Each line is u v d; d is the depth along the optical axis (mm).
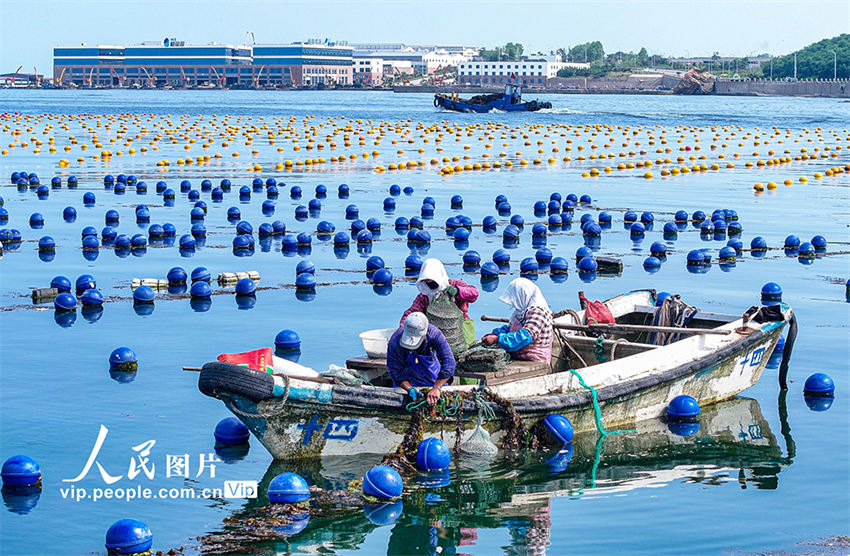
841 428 11883
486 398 10805
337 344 14836
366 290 18859
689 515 9359
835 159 50344
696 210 30484
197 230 24703
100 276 19844
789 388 13406
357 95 177875
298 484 9617
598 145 57375
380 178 38562
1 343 14867
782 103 150500
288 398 10102
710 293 18781
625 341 12602
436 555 8555
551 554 8562
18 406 12039
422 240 24281
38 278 19594
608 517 9336
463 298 11766
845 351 14930
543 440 11148
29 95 157250
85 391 12641
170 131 63344
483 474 10422
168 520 9211
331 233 25406
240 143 54719
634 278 20281
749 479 10289
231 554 8562
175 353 14367
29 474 9922
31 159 43594
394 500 9688
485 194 33781
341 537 8930
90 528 9008
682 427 11914
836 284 19781
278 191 33531
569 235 25891
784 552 8570
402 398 10578
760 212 30234
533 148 54625
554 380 11344
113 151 48406
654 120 85188
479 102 95812
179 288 18938
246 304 17594
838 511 9477
